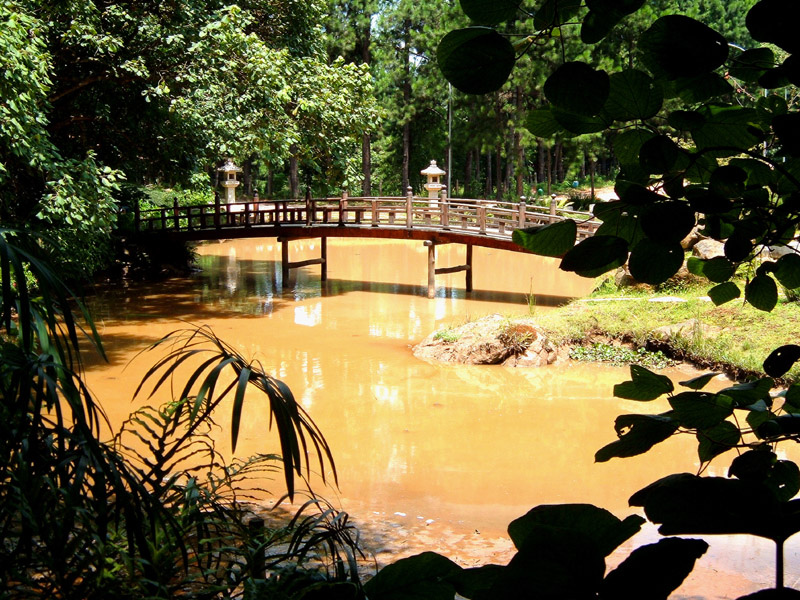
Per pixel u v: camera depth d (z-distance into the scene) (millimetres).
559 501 6148
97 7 13602
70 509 1394
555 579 624
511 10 797
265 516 5066
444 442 7668
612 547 704
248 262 21562
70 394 1392
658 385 995
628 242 926
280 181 43812
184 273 18969
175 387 9016
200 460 6422
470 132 31031
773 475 924
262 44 14109
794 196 906
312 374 10125
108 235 12070
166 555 1738
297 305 15008
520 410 8727
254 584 1561
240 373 1557
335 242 26359
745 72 881
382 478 6664
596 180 40000
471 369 10492
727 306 11117
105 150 15930
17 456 1365
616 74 839
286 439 1502
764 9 717
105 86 14438
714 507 660
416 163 39969
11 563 1433
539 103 27688
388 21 33406
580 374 10242
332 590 1267
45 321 1469
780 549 651
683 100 914
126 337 11891
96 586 1514
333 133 15422
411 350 11406
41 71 10109
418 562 997
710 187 886
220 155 15570
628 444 959
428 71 32375
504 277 18766
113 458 1472
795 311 10516
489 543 5113
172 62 14312
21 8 11297
